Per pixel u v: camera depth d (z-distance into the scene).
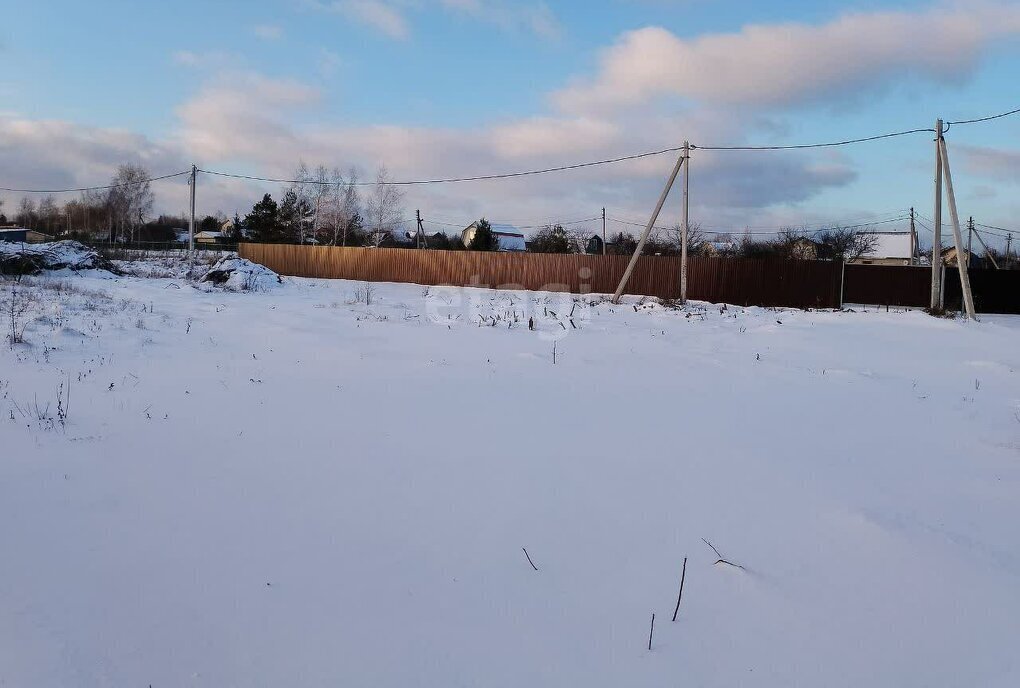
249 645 2.90
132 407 6.51
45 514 4.09
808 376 9.47
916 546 4.03
